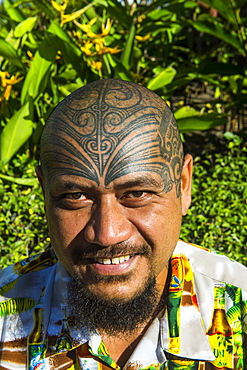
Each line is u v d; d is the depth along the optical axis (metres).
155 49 4.90
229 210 2.76
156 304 1.17
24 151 3.53
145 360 1.15
